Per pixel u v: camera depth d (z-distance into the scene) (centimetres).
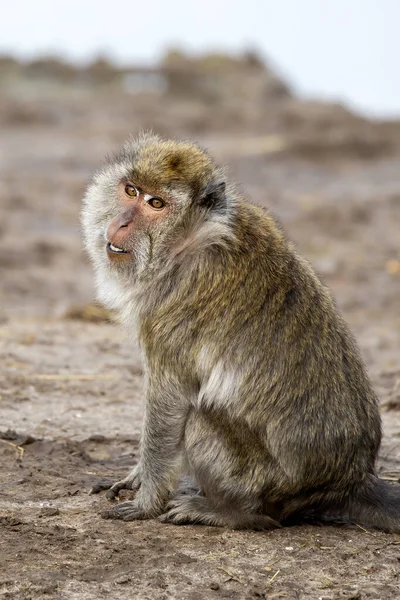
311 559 1174
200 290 1251
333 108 7794
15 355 2080
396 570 1155
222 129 7212
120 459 1536
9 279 3375
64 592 1066
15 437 1581
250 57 10131
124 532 1242
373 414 1298
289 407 1231
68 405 1789
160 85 9550
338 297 3216
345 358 1287
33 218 4431
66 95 8750
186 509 1278
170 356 1259
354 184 5400
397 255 3888
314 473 1242
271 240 1299
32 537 1209
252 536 1238
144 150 1325
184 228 1280
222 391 1231
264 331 1242
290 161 5944
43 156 5888
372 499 1271
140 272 1288
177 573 1122
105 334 2362
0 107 7662
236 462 1248
